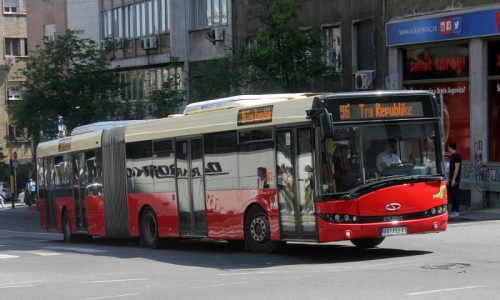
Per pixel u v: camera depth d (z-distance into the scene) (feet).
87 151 87.66
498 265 47.37
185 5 151.94
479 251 55.52
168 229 71.72
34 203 217.97
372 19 108.58
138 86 167.53
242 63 104.58
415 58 103.45
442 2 97.35
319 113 52.11
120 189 80.07
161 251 72.49
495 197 93.45
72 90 156.97
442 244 61.00
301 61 100.68
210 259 62.18
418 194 53.52
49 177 99.71
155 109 138.51
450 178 85.05
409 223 53.16
